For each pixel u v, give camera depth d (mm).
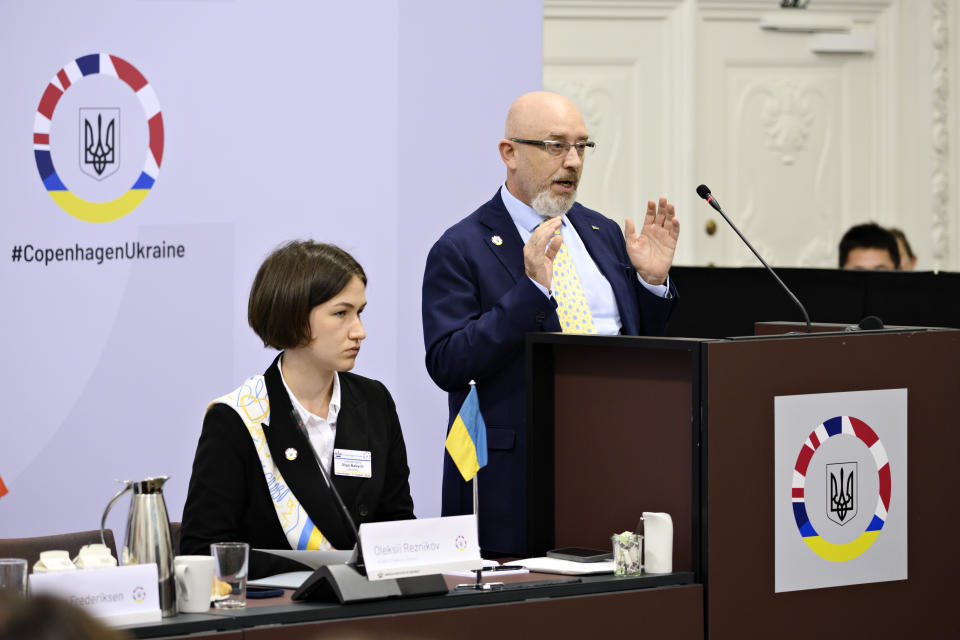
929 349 5457
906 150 14414
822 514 5176
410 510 5547
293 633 4172
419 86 8391
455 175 8562
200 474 5004
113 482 7535
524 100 6465
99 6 7371
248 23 7832
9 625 1590
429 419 8516
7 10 7129
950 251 14352
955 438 5520
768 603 5055
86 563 4262
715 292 9797
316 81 8062
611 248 6711
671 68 13648
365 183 8250
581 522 5477
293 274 5062
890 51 14289
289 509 5066
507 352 5961
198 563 4219
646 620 4816
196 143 7711
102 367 7473
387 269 8359
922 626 5449
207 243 7762
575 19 13414
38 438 7324
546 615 4625
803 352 5117
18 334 7242
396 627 4332
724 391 4930
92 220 7410
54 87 7270
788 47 14062
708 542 4918
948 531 5508
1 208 7164
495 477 6164
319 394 5270
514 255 6426
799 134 14125
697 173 13750
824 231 14242
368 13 8195
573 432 5496
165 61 7586
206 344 7781
